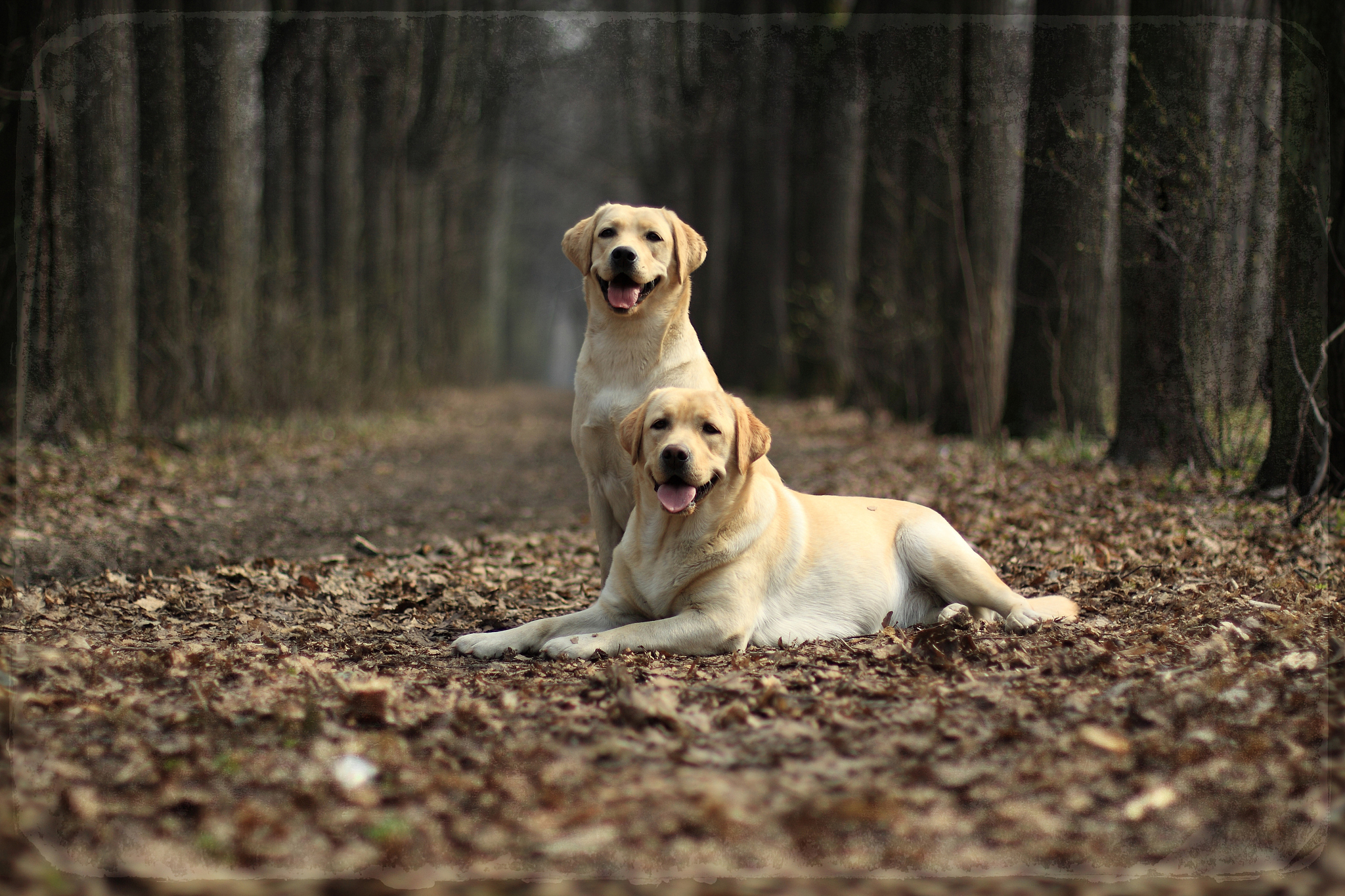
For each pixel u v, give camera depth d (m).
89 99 10.55
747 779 2.61
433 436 16.34
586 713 3.17
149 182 11.81
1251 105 7.30
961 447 10.77
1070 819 2.41
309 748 2.82
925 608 4.69
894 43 13.59
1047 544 6.00
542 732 2.99
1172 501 6.91
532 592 5.70
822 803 2.44
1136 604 4.41
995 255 11.57
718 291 28.12
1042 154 10.06
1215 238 7.41
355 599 5.39
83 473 8.91
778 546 4.32
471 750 2.86
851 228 19.23
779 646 4.16
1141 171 7.97
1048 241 10.55
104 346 10.97
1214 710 2.96
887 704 3.19
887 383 15.14
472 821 2.42
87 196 10.73
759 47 19.66
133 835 2.34
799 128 18.88
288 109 16.38
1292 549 5.38
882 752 2.77
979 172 11.51
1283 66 6.42
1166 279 8.13
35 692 3.23
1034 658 3.63
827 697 3.29
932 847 2.29
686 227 5.28
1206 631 3.72
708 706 3.21
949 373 12.12
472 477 11.34
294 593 5.34
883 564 4.54
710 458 4.03
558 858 2.25
